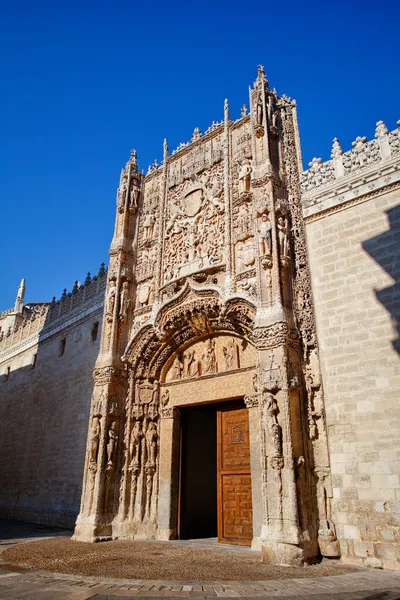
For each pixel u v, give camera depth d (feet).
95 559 39.45
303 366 47.70
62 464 77.30
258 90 60.80
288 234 53.36
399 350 43.21
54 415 84.64
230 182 61.93
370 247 48.32
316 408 45.83
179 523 56.65
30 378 98.58
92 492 55.52
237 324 55.11
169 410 60.90
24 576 32.01
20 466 90.63
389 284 45.83
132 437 59.21
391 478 40.22
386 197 48.88
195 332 60.18
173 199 70.18
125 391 61.41
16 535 60.49
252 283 53.78
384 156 50.42
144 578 31.65
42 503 79.36
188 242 63.98
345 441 43.65
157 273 65.05
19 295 143.23
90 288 87.15
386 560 38.24
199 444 67.26
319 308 49.75
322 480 43.47
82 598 25.16
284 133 60.29
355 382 44.78
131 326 65.36
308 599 25.21
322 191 53.98
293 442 42.88
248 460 52.49
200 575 32.83
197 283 59.11
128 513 56.18
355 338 46.19
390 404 42.19
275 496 41.52
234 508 52.21
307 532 40.34
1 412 106.52
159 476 58.54
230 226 59.11
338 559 40.60
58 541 51.88
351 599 25.32
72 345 86.58
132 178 74.90
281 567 37.01
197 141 70.54
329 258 50.90
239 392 53.78
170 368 63.52
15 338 112.88
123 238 69.72
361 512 40.88
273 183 55.16
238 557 41.37
